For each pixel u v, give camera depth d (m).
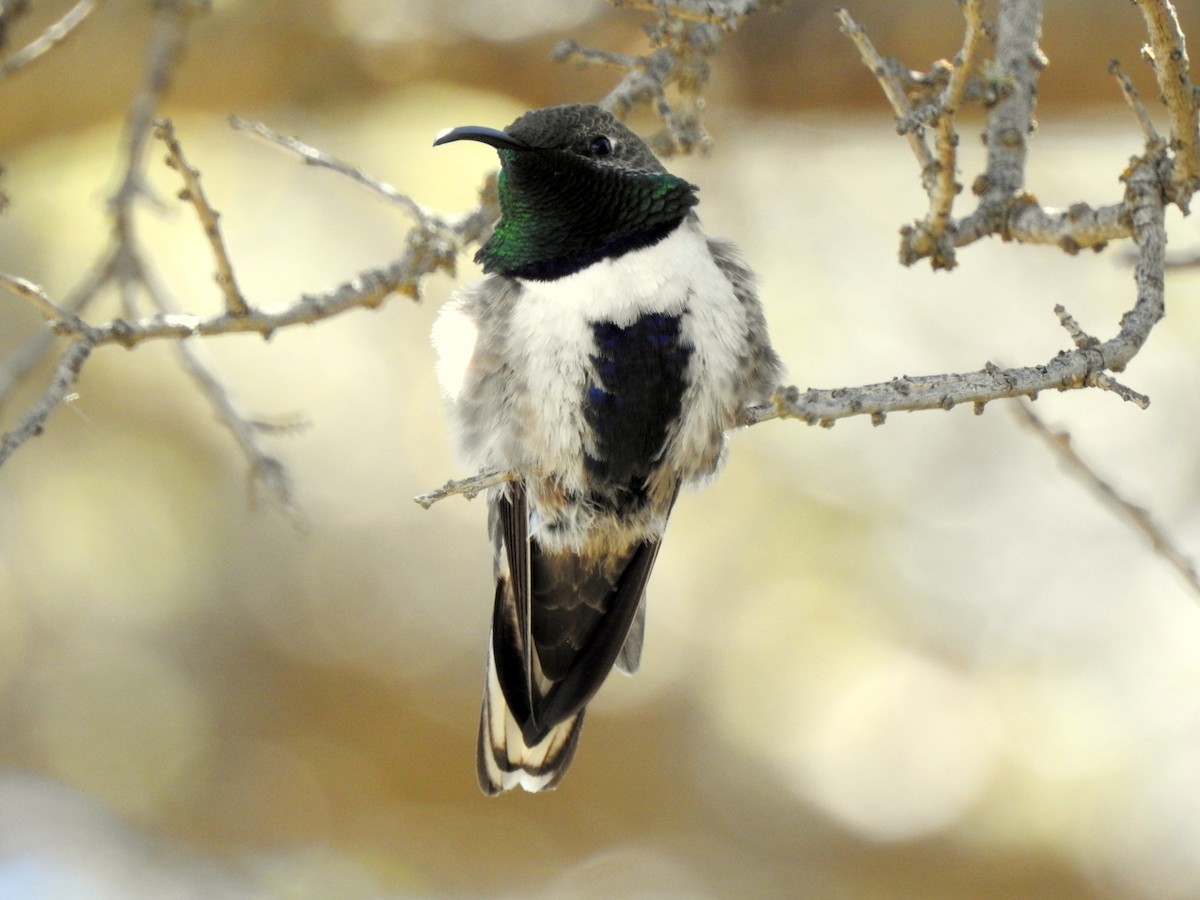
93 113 11.35
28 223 12.08
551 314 7.14
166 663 13.15
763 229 12.61
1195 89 6.38
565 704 7.31
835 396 5.52
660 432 7.14
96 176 12.07
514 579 7.14
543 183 7.25
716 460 7.32
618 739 13.16
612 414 7.10
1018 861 12.62
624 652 7.70
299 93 11.60
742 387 7.21
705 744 13.12
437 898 12.83
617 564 7.47
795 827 12.91
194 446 12.97
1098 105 11.24
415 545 13.59
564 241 7.25
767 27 10.99
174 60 8.95
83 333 6.38
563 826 13.12
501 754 7.30
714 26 7.88
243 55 11.34
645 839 13.01
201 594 13.13
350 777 13.15
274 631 13.29
